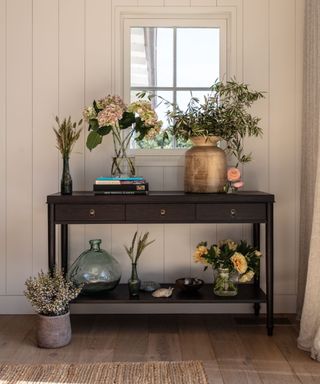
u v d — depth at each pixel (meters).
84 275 2.89
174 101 3.36
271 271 2.84
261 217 2.81
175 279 3.29
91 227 3.27
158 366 2.43
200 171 2.94
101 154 3.26
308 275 2.63
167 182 3.28
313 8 3.01
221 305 3.30
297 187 3.27
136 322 3.12
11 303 3.28
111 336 2.87
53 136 3.25
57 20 3.22
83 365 2.44
